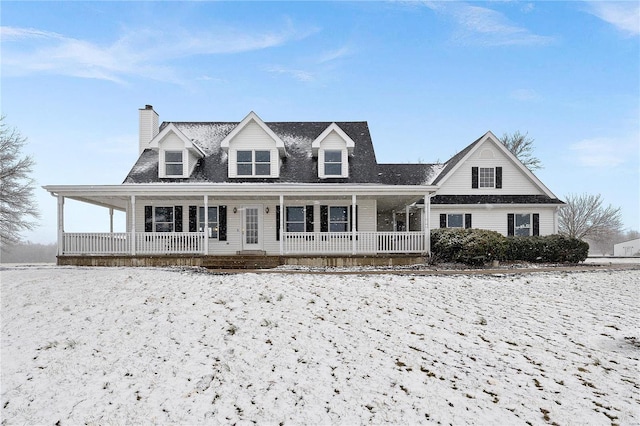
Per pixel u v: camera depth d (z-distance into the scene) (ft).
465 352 19.40
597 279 37.78
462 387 15.96
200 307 25.95
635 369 17.44
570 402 14.75
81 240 53.78
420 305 27.17
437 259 54.29
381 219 83.51
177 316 24.41
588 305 27.89
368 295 29.35
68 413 14.96
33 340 21.66
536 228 69.51
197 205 60.44
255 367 17.89
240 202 60.64
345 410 14.47
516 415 13.96
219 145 68.03
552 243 59.00
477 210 69.97
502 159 72.38
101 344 20.79
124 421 14.28
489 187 72.08
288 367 17.87
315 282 33.32
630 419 13.58
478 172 72.13
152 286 31.68
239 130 61.31
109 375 17.61
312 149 62.39
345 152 61.67
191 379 16.99
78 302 27.86
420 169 81.25
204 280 33.94
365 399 15.17
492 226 69.77
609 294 31.24
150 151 68.39
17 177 98.07
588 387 15.88
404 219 84.38
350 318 24.22
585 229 136.67
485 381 16.44
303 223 60.80
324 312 25.22
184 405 15.11
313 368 17.74
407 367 17.79
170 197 58.75
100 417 14.58
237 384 16.51
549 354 19.13
